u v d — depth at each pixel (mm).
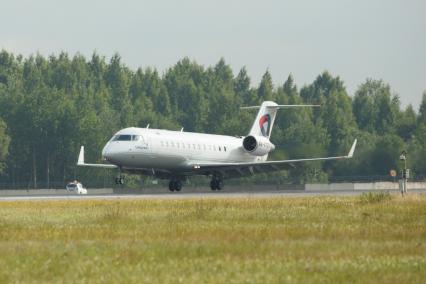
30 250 87938
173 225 115188
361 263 80062
